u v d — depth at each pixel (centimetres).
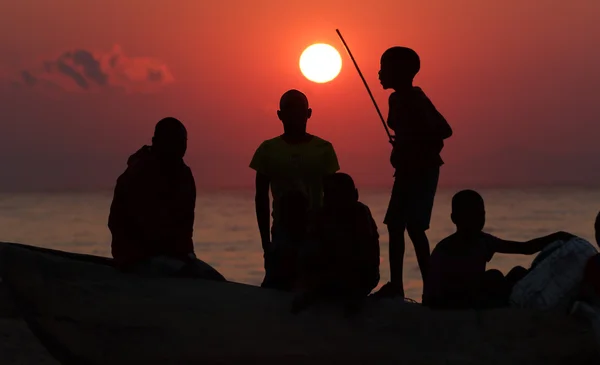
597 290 715
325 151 851
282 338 710
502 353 707
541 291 735
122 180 764
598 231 732
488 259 769
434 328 718
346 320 716
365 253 716
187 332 715
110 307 729
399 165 848
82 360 723
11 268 741
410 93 848
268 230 866
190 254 779
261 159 853
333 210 720
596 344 704
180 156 767
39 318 734
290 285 788
